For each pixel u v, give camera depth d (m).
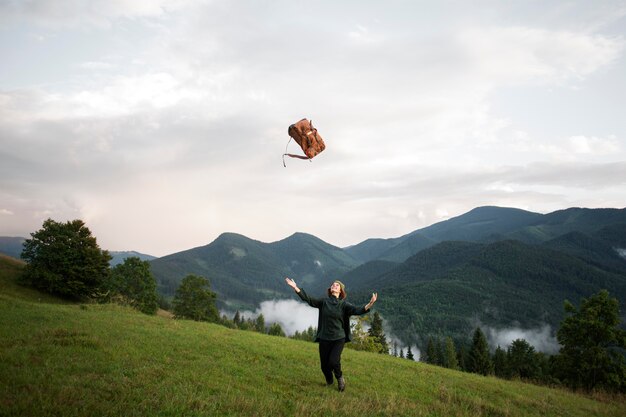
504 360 98.00
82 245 61.59
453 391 11.63
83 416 5.18
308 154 7.63
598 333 38.56
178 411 5.89
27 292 56.69
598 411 13.69
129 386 6.89
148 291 63.47
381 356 20.45
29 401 5.32
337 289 8.89
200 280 72.00
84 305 24.06
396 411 7.78
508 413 9.70
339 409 7.08
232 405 6.50
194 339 14.24
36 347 9.21
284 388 8.45
